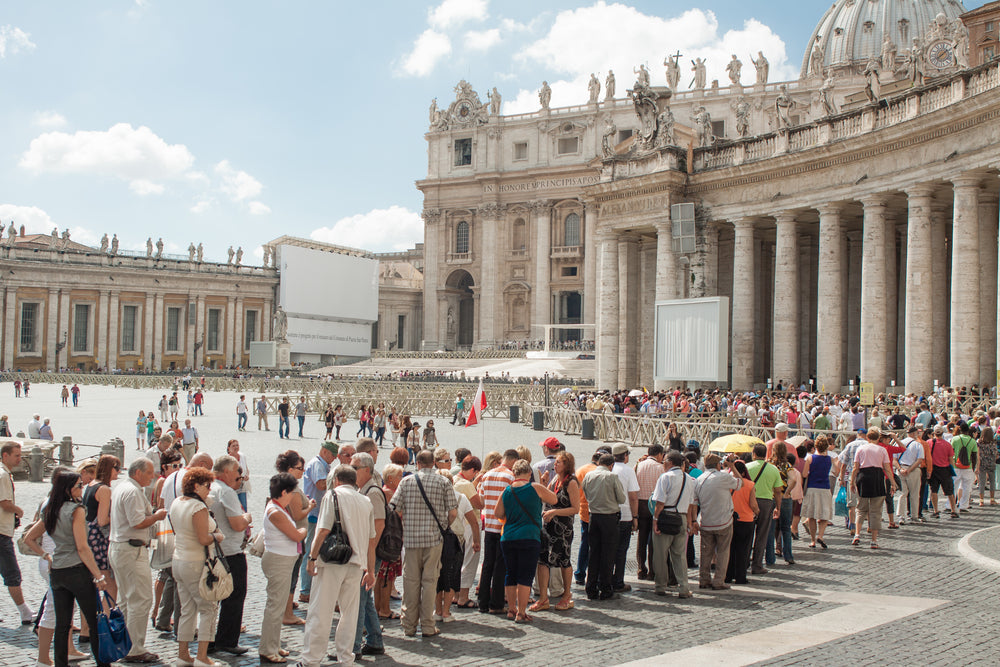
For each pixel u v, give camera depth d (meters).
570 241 106.06
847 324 40.62
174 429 25.30
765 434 25.08
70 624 9.56
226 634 10.25
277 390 69.19
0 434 29.89
